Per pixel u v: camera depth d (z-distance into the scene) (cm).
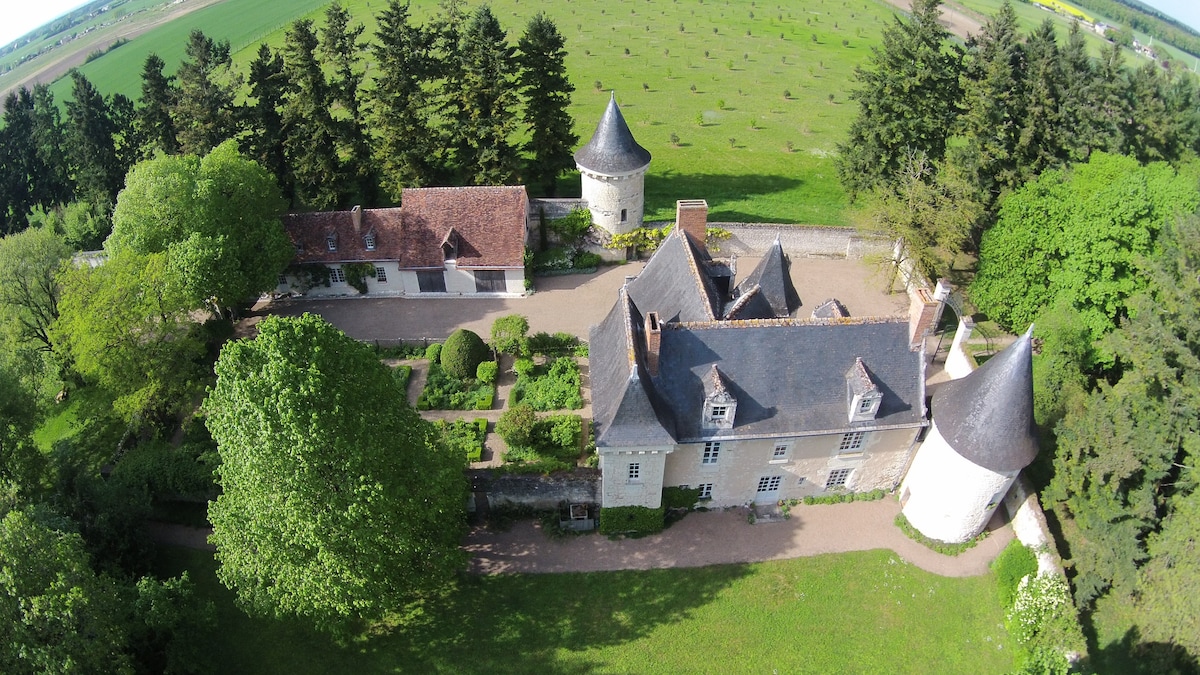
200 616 3500
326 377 3234
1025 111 6391
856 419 3975
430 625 3844
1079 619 3881
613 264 6794
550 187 7606
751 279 5059
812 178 8750
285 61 7062
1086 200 5119
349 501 3300
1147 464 3819
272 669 3675
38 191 8275
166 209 5353
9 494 3719
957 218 5669
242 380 3102
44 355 5534
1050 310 4978
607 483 4025
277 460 3148
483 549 4203
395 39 6581
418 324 6031
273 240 5753
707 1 16088
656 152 9400
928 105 6662
